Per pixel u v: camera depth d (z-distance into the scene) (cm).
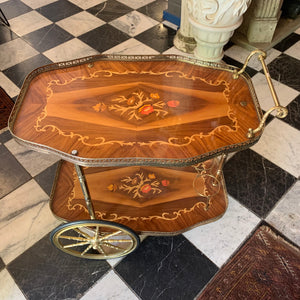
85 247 160
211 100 141
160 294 145
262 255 155
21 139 122
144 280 150
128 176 173
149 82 150
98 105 138
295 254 155
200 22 204
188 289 146
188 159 116
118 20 299
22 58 265
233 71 155
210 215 159
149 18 301
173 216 158
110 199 163
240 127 129
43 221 170
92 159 115
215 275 150
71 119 131
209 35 209
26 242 162
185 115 134
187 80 152
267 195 178
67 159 118
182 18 250
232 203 175
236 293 145
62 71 155
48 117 132
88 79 151
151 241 162
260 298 143
